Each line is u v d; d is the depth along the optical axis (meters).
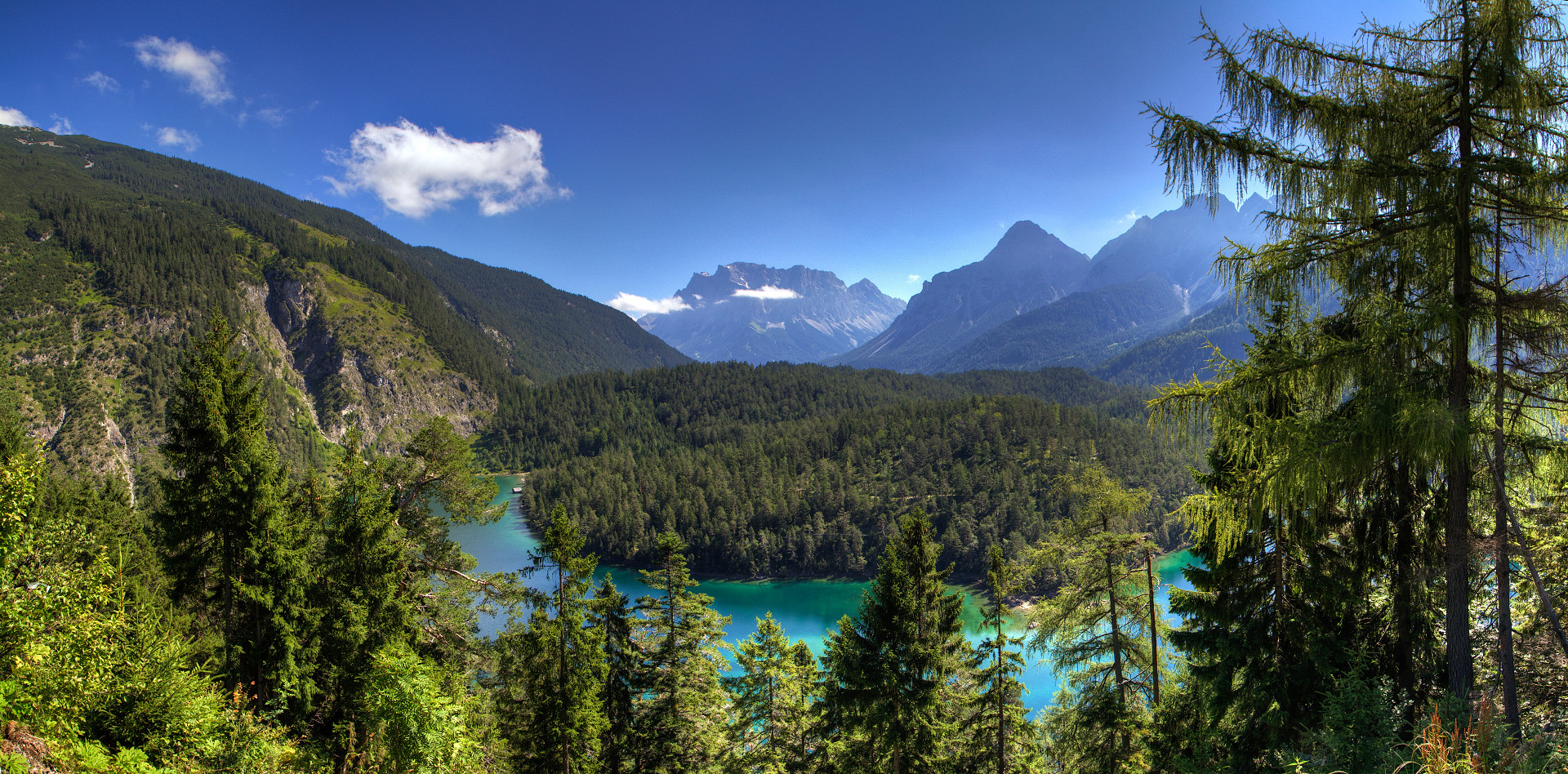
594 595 25.70
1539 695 11.66
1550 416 9.25
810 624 91.62
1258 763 14.06
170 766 12.16
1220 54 8.95
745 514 125.38
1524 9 7.75
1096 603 19.45
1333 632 13.90
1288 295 9.53
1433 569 11.56
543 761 20.95
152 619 15.26
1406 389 8.52
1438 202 8.55
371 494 21.20
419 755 12.90
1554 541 12.22
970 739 23.02
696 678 27.03
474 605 27.19
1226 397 9.48
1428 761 7.77
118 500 45.69
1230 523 10.22
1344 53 8.77
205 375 18.78
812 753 27.06
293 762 14.34
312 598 20.78
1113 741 18.45
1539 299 8.43
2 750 9.98
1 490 10.95
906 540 21.12
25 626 10.79
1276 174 9.04
